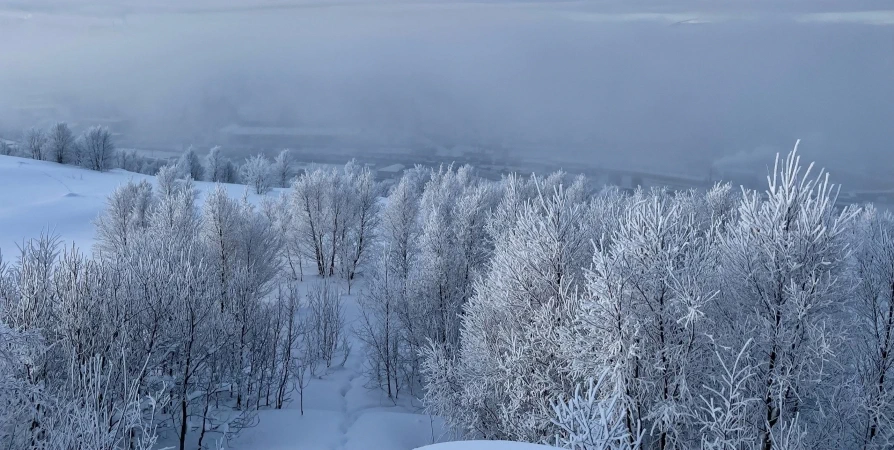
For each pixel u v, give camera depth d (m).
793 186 7.34
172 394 11.75
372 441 12.54
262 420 13.41
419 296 17.11
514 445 3.97
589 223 12.55
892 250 9.98
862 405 8.27
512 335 9.87
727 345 7.58
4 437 7.17
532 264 10.06
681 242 7.69
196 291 11.38
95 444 6.43
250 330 14.28
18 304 9.42
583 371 7.98
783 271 7.26
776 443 6.95
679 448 7.59
